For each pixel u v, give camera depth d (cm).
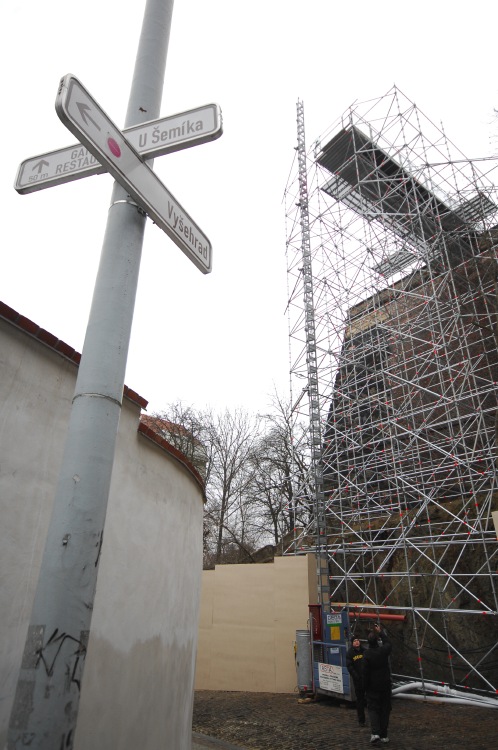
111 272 241
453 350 1788
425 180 1972
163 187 270
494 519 1186
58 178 268
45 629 177
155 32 306
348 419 2205
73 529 192
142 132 271
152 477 514
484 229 1744
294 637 1488
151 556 495
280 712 1180
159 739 480
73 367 406
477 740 871
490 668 1327
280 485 2836
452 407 1677
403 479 1709
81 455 204
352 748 859
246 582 1622
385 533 1792
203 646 1620
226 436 3381
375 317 2108
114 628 414
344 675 1201
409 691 1317
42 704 169
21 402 355
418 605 1559
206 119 260
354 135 2116
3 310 342
